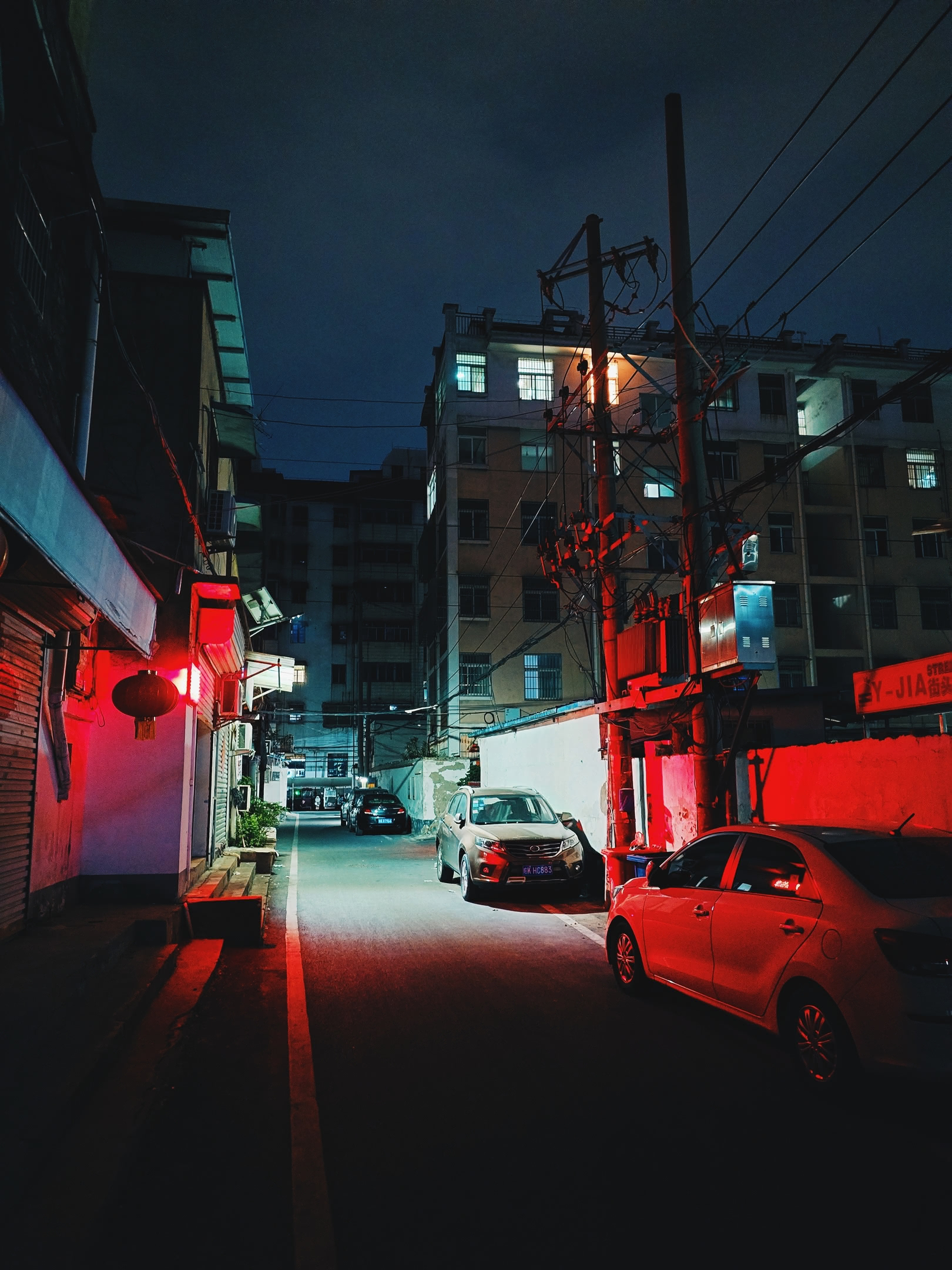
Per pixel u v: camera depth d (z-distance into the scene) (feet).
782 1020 15.97
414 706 158.30
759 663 28.27
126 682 28.60
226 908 30.76
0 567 14.53
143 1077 16.40
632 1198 11.29
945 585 117.70
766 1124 13.80
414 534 164.86
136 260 40.91
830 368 119.55
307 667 159.94
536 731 62.90
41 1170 12.26
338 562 164.96
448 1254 9.98
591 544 41.60
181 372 36.99
